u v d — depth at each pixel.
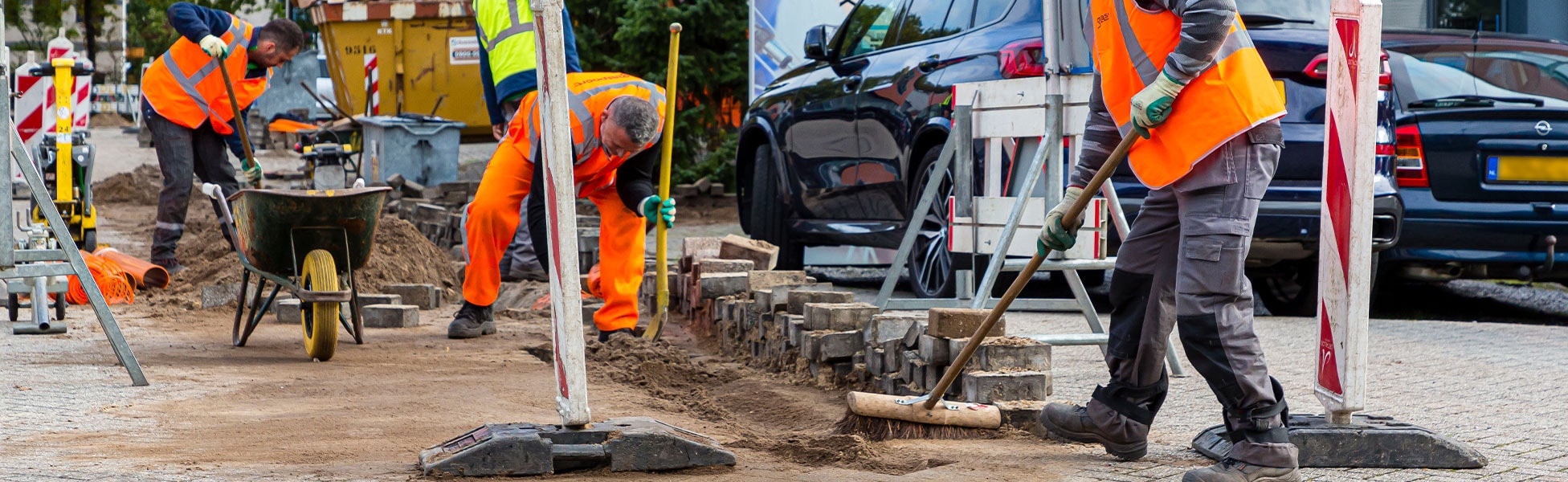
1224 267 4.94
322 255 8.39
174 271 12.76
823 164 12.79
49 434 5.92
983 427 6.04
